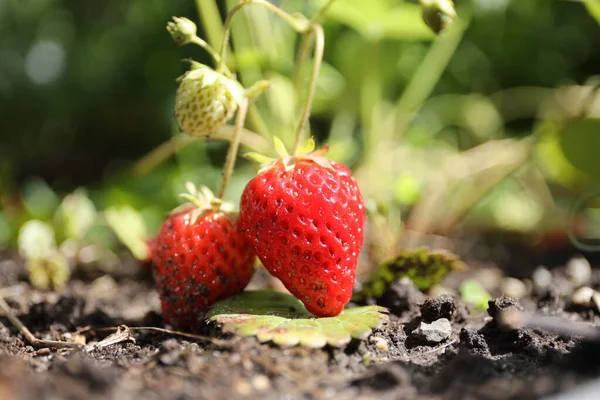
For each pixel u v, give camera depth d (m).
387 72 0.49
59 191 0.61
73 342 0.27
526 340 0.26
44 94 0.67
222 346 0.25
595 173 0.44
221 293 0.28
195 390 0.22
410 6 0.38
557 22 0.57
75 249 0.42
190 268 0.28
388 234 0.35
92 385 0.22
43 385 0.22
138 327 0.28
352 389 0.23
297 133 0.28
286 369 0.24
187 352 0.24
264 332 0.25
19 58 0.67
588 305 0.30
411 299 0.29
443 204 0.45
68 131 0.69
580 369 0.23
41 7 0.67
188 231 0.28
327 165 0.26
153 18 0.62
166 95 0.62
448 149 0.52
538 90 0.56
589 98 0.40
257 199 0.26
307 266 0.26
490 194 0.50
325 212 0.26
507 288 0.35
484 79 0.58
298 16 0.31
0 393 0.21
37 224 0.42
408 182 0.40
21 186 0.62
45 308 0.31
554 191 0.53
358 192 0.27
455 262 0.30
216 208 0.28
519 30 0.57
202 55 0.56
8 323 0.30
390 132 0.44
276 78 0.40
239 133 0.28
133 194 0.46
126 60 0.64
